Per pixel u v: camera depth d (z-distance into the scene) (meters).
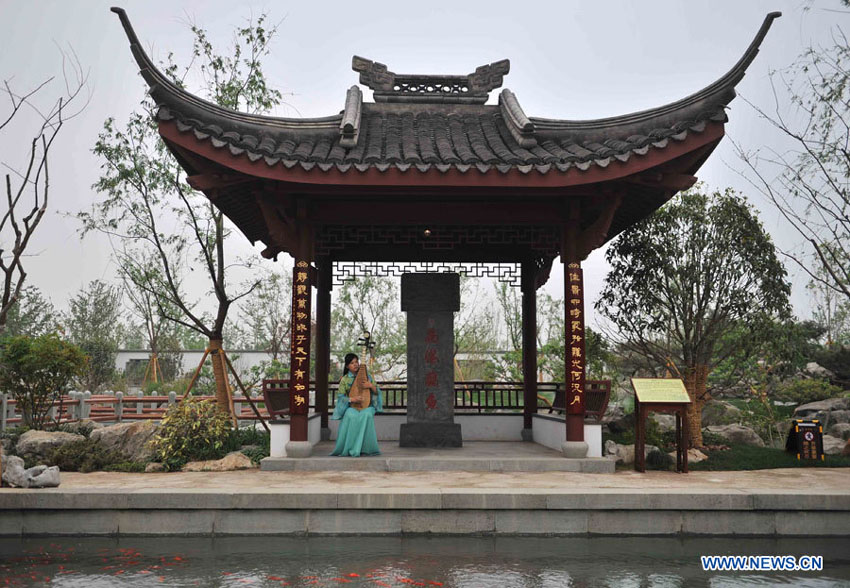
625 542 7.46
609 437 13.30
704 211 13.35
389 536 7.66
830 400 20.22
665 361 13.86
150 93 9.34
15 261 8.62
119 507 7.71
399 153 10.36
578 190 10.35
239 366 34.34
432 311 12.64
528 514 7.76
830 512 7.85
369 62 12.84
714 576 6.29
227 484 8.63
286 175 9.65
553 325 26.41
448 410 12.45
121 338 38.53
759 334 13.04
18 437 12.91
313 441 12.78
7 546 7.25
